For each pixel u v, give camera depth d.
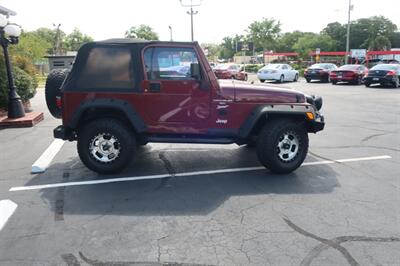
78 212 4.24
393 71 21.38
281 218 4.06
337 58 62.16
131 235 3.69
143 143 5.77
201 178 5.43
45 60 45.34
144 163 6.17
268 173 5.66
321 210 4.27
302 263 3.19
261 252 3.36
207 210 4.29
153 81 5.24
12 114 9.60
